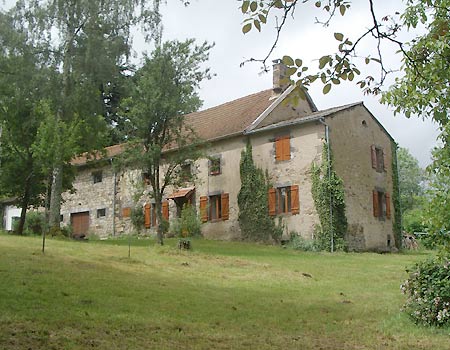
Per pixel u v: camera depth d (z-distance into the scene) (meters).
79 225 34.97
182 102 21.97
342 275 15.32
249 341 7.51
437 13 6.66
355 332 8.32
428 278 8.91
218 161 28.83
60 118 21.70
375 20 4.82
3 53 21.77
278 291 12.09
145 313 8.73
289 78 5.08
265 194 26.70
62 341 6.69
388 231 28.00
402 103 7.98
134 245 20.91
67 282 10.52
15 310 7.93
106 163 31.64
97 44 22.11
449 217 7.41
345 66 5.01
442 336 8.01
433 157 7.69
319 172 24.88
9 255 13.33
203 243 24.52
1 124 23.03
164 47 22.14
